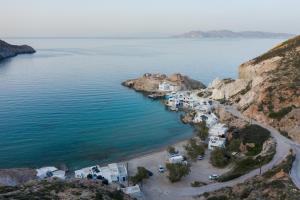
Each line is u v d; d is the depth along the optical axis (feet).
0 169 267.18
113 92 605.73
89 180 220.64
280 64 433.89
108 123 428.56
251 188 197.47
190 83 640.99
